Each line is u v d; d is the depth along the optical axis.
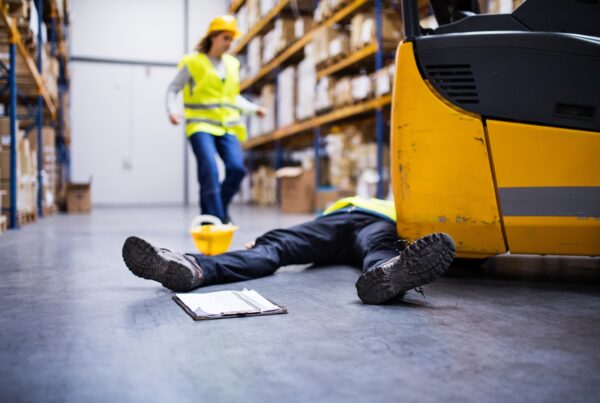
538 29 2.49
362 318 1.86
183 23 15.20
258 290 2.37
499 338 1.62
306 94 8.56
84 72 14.57
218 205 4.49
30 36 5.83
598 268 3.08
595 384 1.24
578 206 2.33
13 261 3.35
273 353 1.46
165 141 15.16
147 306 2.06
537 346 1.53
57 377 1.28
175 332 1.68
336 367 1.35
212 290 2.37
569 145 2.32
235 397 1.16
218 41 4.62
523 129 2.37
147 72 14.97
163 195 15.17
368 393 1.18
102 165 14.73
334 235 2.85
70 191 10.15
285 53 9.49
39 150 7.89
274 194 12.33
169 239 4.93
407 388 1.21
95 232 5.61
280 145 12.99
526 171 2.38
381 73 6.32
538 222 2.38
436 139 2.50
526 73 2.37
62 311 1.97
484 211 2.46
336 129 9.52
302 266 3.05
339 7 7.38
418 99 2.52
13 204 5.90
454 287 2.46
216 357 1.43
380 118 6.56
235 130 4.86
